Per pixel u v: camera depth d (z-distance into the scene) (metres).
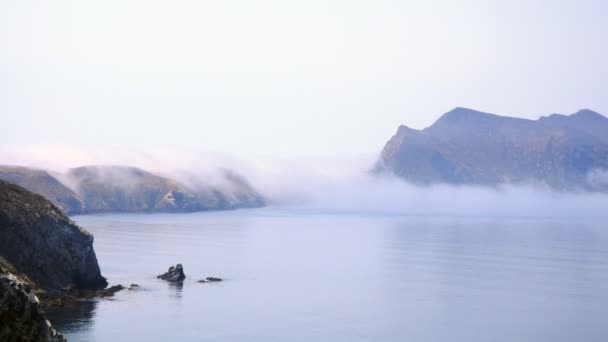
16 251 133.38
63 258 143.25
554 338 128.25
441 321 140.38
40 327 61.62
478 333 131.00
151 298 149.12
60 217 147.38
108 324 121.88
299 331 126.44
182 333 120.00
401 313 147.12
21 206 139.50
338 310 147.75
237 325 128.75
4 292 59.09
